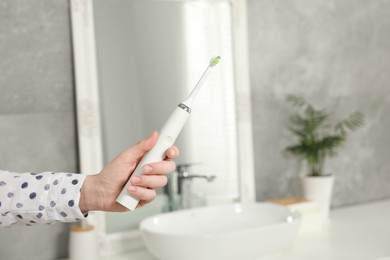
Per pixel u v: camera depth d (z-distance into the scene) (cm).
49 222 95
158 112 170
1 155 150
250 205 170
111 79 162
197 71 177
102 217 160
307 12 205
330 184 188
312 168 194
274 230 139
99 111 160
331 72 212
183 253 135
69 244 149
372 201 224
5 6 150
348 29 216
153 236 137
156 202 170
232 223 168
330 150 198
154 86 170
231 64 183
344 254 148
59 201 92
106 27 161
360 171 220
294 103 201
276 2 197
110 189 91
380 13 225
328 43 211
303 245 160
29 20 153
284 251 154
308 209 178
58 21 157
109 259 155
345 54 215
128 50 165
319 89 209
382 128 227
